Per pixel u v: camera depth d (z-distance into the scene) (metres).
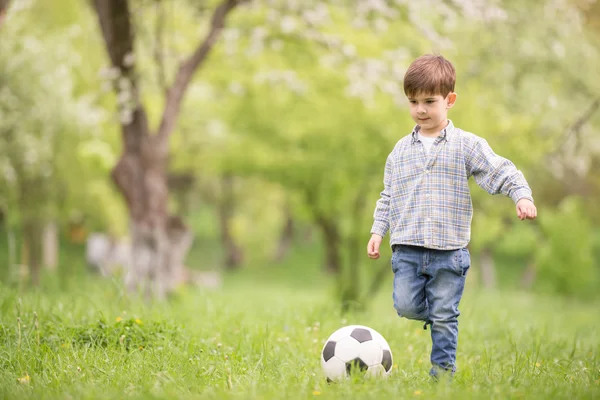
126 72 19.39
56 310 9.24
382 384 5.65
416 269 6.41
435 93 6.39
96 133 26.56
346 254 30.20
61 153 25.64
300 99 26.77
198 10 21.52
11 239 14.70
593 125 19.06
